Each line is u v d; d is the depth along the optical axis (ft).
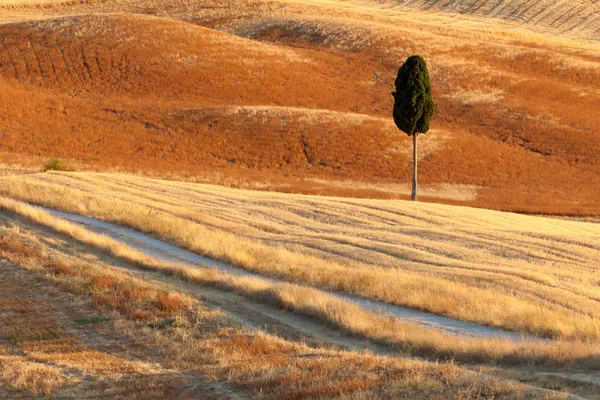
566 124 337.52
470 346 70.18
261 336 74.95
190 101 351.67
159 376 61.57
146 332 76.33
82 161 284.20
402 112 223.10
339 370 60.39
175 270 111.04
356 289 99.50
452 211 182.70
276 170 289.33
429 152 302.04
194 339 74.33
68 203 166.40
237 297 97.86
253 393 56.34
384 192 265.95
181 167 285.84
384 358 64.75
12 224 142.10
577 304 92.22
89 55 385.29
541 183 285.84
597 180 291.17
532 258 126.21
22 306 86.53
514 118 341.62
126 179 209.36
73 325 79.20
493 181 285.64
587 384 55.47
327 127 315.99
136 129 316.19
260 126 316.60
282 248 127.03
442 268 112.57
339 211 172.65
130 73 372.38
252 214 165.37
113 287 95.81
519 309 86.94
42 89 354.33
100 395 57.31
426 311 91.04
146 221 146.10
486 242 136.98
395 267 114.62
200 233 136.56
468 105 354.54
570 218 246.68
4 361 66.64
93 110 331.57
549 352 66.74
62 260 111.65
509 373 60.39
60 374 62.64
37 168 262.47
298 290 93.97
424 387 53.78
